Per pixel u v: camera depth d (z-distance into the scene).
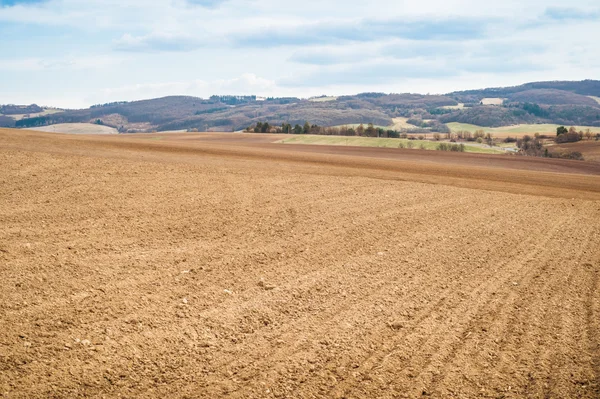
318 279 8.17
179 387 4.69
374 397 4.71
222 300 6.97
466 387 4.98
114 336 5.60
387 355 5.60
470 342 6.06
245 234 11.00
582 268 9.77
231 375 4.98
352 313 6.80
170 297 6.94
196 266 8.44
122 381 4.71
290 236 11.05
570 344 6.12
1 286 6.74
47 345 5.23
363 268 8.95
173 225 11.41
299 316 6.61
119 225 10.99
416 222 13.49
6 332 5.42
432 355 5.65
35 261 7.95
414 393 4.82
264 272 8.38
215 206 13.98
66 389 4.47
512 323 6.74
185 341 5.65
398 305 7.20
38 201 12.95
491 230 13.09
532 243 11.86
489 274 9.04
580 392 4.96
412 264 9.41
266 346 5.67
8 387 4.39
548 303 7.62
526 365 5.52
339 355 5.54
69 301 6.46
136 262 8.38
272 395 4.64
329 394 4.72
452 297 7.70
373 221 13.20
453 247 10.94
